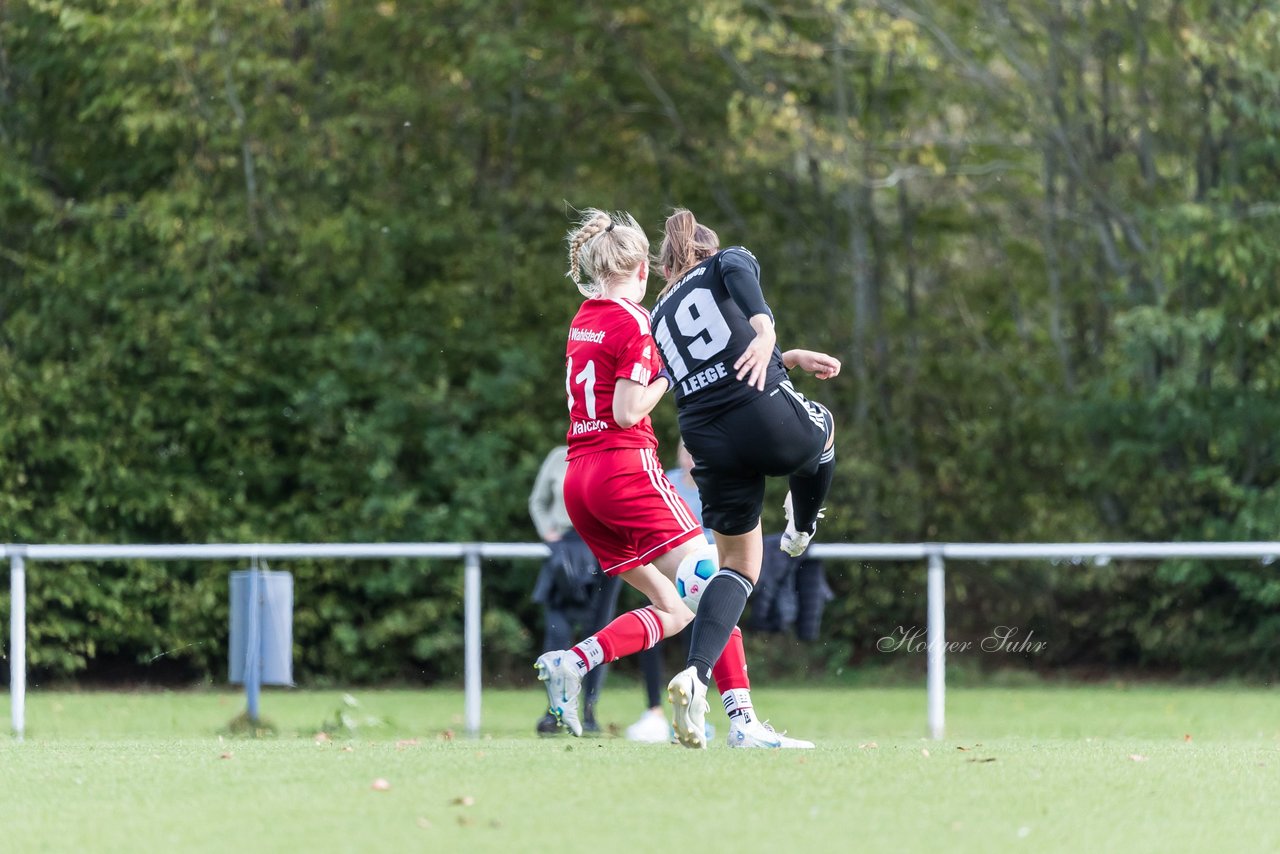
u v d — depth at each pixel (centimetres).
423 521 4847
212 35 4966
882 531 5125
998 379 5556
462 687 4659
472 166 5347
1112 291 5256
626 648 1789
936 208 5869
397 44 5331
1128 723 3475
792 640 4659
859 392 5466
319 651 4766
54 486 4822
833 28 5281
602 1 5275
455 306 5156
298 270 5019
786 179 5697
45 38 4997
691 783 1388
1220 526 4859
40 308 4891
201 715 3353
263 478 4962
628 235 1802
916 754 1653
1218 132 4859
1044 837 1173
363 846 1130
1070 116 5231
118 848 1141
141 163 5141
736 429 1675
